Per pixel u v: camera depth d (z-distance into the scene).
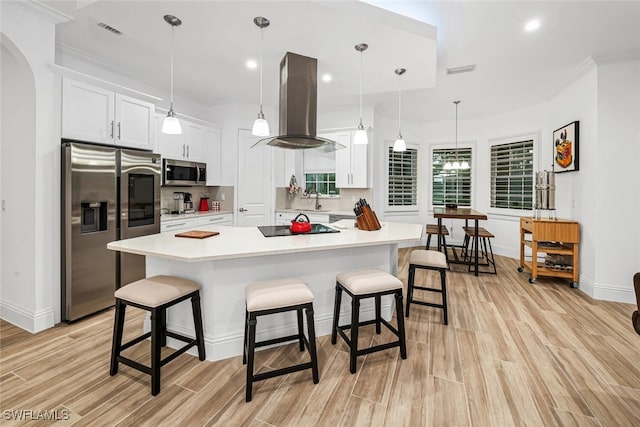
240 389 1.78
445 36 2.79
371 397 1.72
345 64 2.95
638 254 3.17
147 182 3.22
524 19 2.52
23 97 2.47
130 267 3.05
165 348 2.26
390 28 2.30
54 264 2.58
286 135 2.72
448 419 1.56
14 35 2.27
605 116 3.23
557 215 4.23
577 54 3.15
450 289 3.66
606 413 1.60
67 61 3.11
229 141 4.89
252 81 3.84
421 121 6.20
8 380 1.83
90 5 2.05
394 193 6.00
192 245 2.04
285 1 1.98
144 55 3.17
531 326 2.64
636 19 2.51
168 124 2.34
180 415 1.57
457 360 2.11
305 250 2.01
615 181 3.22
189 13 2.11
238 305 2.15
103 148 2.78
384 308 2.71
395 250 3.12
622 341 2.37
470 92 4.35
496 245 5.61
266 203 5.18
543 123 4.77
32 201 2.46
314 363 1.83
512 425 1.52
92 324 2.61
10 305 2.63
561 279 4.05
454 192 6.05
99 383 1.82
